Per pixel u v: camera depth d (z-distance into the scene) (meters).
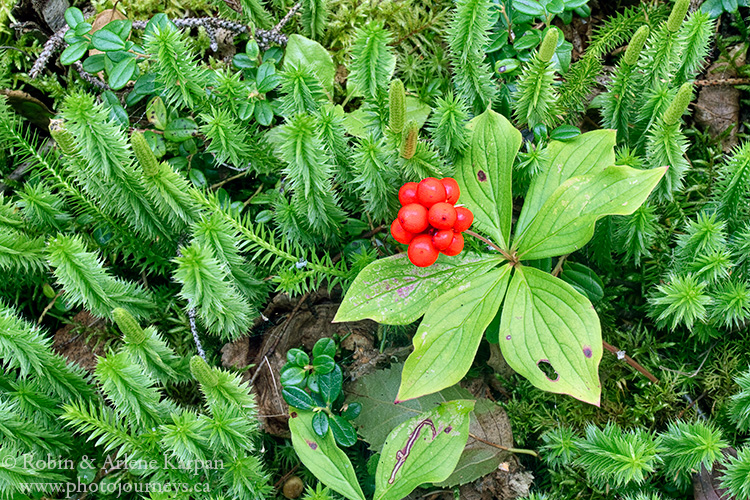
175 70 0.29
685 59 0.31
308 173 0.28
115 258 0.33
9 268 0.31
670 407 0.32
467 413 0.30
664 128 0.29
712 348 0.33
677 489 0.31
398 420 0.32
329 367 0.31
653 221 0.31
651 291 0.33
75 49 0.32
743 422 0.30
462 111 0.29
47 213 0.31
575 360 0.28
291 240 0.32
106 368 0.27
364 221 0.32
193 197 0.30
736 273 0.31
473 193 0.30
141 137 0.27
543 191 0.30
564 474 0.32
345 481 0.29
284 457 0.33
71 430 0.31
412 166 0.28
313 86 0.29
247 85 0.32
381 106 0.29
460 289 0.29
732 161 0.30
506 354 0.28
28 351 0.28
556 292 0.28
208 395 0.28
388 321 0.29
